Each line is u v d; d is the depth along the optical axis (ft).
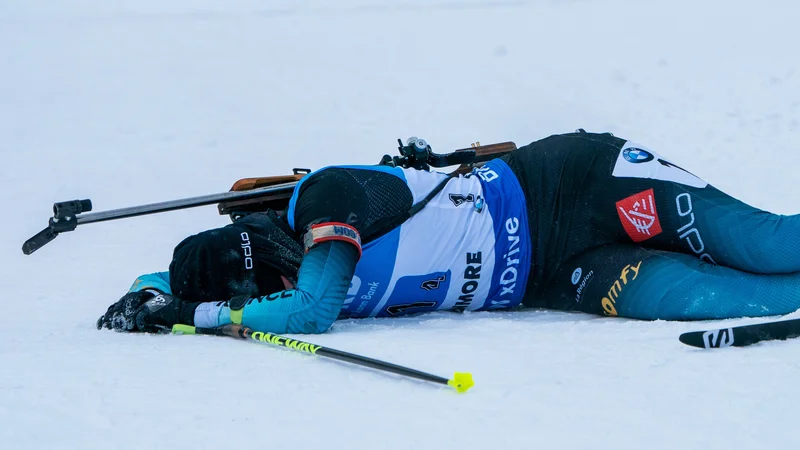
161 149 136.77
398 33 229.45
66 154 135.33
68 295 75.72
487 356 50.83
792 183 104.01
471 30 228.84
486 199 63.87
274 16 262.88
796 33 193.67
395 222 60.85
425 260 61.62
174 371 49.11
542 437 39.45
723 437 39.14
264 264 61.11
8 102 171.01
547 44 205.16
